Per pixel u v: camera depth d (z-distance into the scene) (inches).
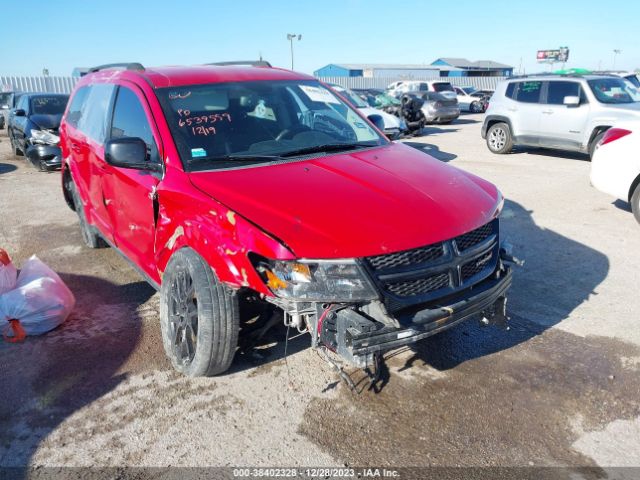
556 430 115.4
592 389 129.6
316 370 138.9
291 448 111.1
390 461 107.1
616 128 266.1
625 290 185.3
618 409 122.2
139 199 152.1
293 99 170.2
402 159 148.5
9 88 1082.1
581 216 274.7
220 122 151.0
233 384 133.6
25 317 157.4
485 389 130.1
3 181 410.6
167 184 136.2
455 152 516.7
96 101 199.0
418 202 121.0
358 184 126.3
